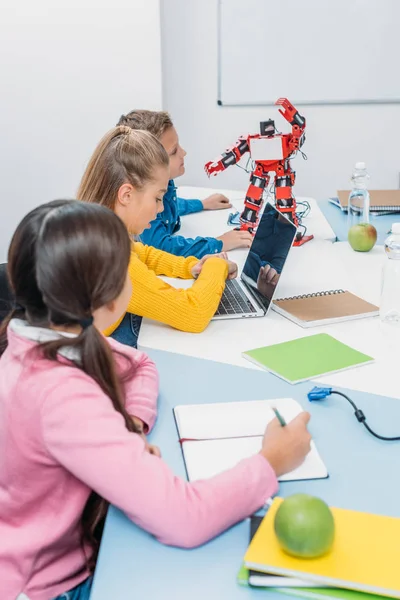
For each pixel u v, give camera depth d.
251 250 1.74
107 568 0.76
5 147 3.39
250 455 0.95
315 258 1.95
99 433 0.78
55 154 3.42
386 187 3.71
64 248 0.81
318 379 1.20
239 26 3.46
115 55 3.27
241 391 1.16
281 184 2.08
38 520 0.88
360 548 0.75
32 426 0.82
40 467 0.85
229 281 1.76
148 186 1.52
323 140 3.67
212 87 3.59
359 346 1.34
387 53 3.47
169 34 3.49
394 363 1.26
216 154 3.72
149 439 1.01
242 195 2.85
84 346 0.84
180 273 1.80
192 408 1.09
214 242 2.01
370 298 1.61
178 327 1.43
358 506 0.84
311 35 3.46
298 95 3.58
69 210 0.84
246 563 0.73
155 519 0.77
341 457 0.95
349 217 2.27
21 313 0.90
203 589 0.73
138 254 1.80
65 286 0.81
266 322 1.49
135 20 3.22
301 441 0.92
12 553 0.86
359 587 0.70
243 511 0.82
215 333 1.43
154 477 0.78
